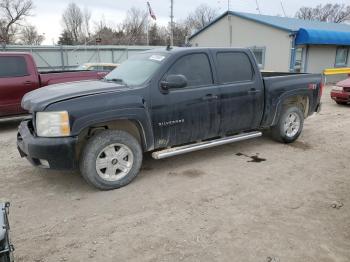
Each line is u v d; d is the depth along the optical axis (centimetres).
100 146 427
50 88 477
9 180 484
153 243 326
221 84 530
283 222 360
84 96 416
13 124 889
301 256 303
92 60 2562
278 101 603
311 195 426
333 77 2027
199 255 306
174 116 482
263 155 585
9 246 204
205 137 532
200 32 2409
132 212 387
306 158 570
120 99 433
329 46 2014
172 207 397
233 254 307
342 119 905
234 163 545
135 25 5928
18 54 805
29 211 392
